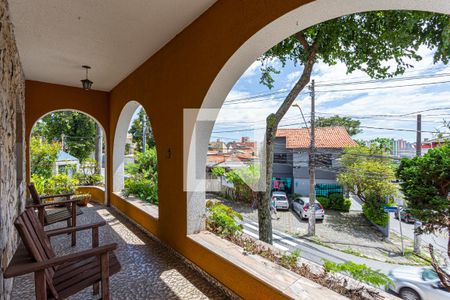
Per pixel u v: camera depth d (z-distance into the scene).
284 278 1.61
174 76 2.69
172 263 2.50
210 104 2.27
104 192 5.45
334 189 8.97
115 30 2.53
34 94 4.39
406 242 5.41
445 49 2.57
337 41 3.17
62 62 3.46
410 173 3.06
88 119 12.84
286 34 1.70
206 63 2.17
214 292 1.98
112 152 5.08
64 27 2.45
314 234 5.95
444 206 2.67
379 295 1.39
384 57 3.08
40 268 1.29
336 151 8.78
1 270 1.58
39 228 1.83
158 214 3.09
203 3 2.07
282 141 9.84
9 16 2.15
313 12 1.44
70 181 6.02
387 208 4.88
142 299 1.89
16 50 2.83
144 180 5.09
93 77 4.20
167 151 2.85
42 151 6.88
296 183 9.32
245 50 1.84
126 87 4.18
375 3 1.33
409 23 2.64
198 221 2.55
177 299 1.89
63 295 1.41
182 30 2.53
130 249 2.86
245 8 1.76
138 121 12.88
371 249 5.08
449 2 1.23
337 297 1.38
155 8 2.13
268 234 3.23
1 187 1.67
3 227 1.72
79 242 3.12
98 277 1.57
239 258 1.95
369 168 6.68
